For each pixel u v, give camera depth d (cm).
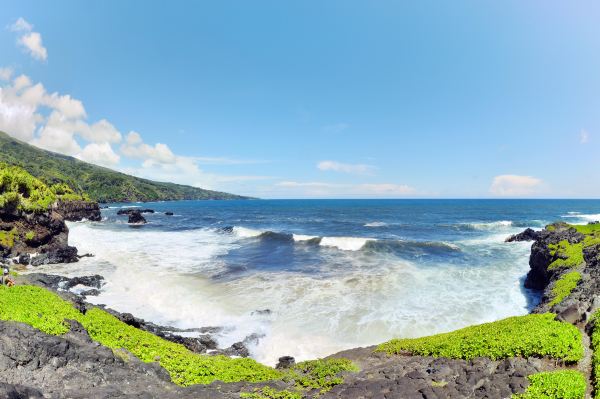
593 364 1013
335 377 1209
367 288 2647
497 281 2886
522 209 15112
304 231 6806
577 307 1395
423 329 1942
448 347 1335
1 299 1323
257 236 5597
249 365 1393
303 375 1273
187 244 4816
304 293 2531
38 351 948
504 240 5191
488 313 2180
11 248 3853
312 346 1762
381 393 995
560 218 9631
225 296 2467
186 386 1100
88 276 2870
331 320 2064
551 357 1091
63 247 3684
